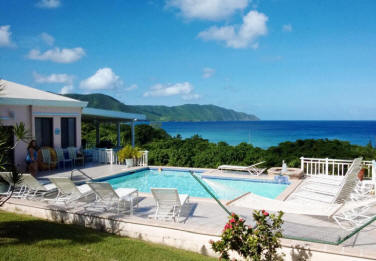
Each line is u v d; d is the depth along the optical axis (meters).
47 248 4.78
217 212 7.47
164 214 6.86
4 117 11.64
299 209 5.88
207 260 4.80
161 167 15.55
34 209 7.20
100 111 16.81
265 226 4.47
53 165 13.59
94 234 5.83
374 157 14.52
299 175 12.22
